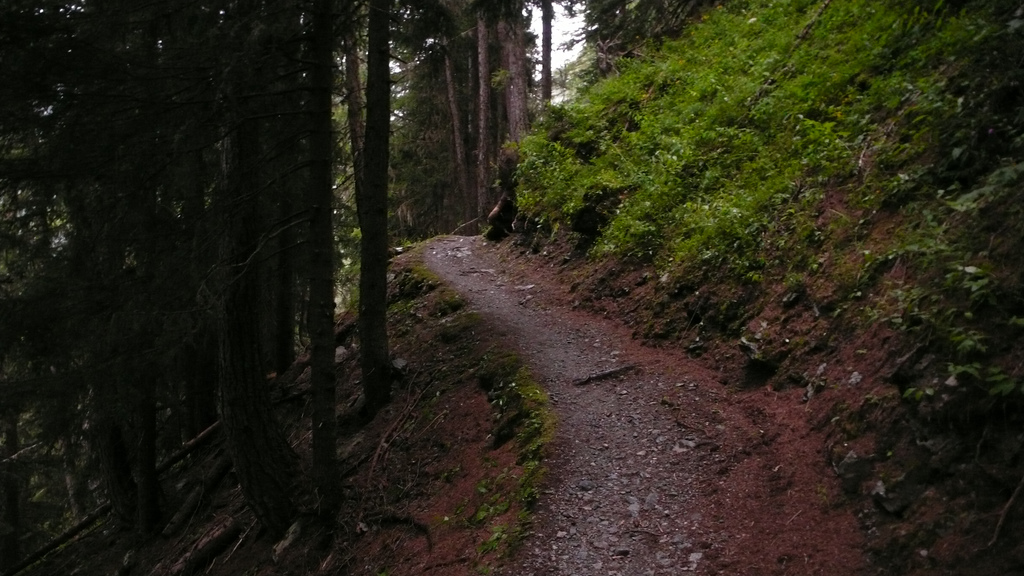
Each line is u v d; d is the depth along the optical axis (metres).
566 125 13.76
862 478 4.61
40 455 10.45
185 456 11.66
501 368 8.30
